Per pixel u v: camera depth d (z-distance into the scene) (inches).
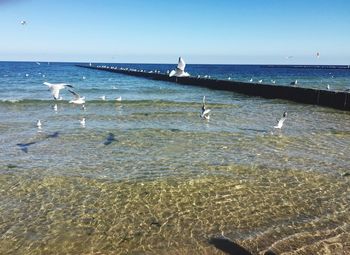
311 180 538.6
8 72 4495.6
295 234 386.3
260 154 671.1
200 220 420.2
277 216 427.8
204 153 677.9
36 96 1676.9
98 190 504.7
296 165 606.5
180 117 1090.7
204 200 471.2
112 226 409.1
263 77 3912.4
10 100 1392.7
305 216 426.9
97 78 3351.4
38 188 512.1
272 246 364.2
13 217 429.4
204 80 2314.2
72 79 3157.0
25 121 1004.6
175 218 425.7
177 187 511.8
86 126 937.5
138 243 376.2
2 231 398.6
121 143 756.0
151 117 1088.8
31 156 661.9
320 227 400.2
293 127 933.2
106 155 668.7
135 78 3373.5
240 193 491.8
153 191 499.2
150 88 2196.1
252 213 435.5
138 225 410.9
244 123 991.6
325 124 981.2
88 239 383.9
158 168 591.8
